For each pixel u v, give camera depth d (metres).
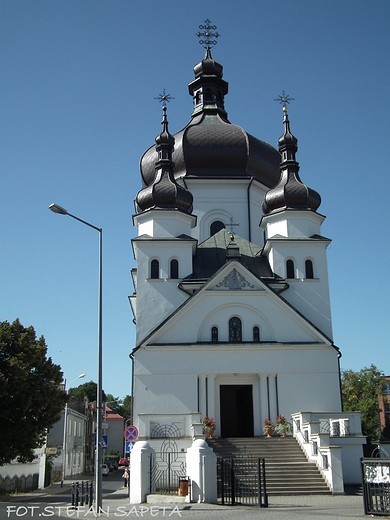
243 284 42.34
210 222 54.12
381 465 20.59
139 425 35.50
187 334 41.25
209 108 61.53
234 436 40.59
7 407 40.19
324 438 32.31
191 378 40.22
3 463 40.66
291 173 49.03
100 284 27.64
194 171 55.28
